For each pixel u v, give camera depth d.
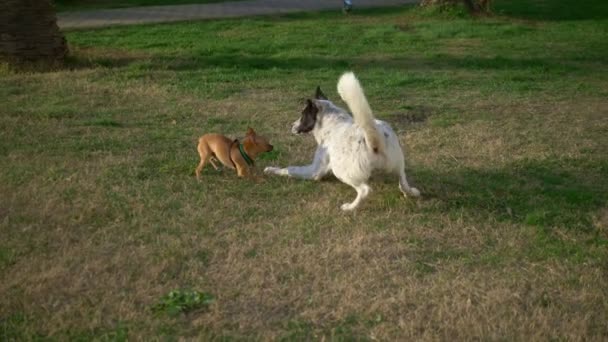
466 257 5.59
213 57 14.12
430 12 20.67
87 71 12.44
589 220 6.34
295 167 7.30
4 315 4.66
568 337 4.43
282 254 5.55
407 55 14.66
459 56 14.59
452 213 6.46
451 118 9.77
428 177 7.41
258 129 9.11
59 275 5.16
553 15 21.73
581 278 5.21
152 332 4.47
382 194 6.93
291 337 4.45
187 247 5.68
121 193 6.83
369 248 5.67
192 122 9.39
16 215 6.27
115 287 5.04
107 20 20.27
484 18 20.47
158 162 7.76
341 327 4.56
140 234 5.90
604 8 23.25
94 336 4.43
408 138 8.77
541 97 11.07
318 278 5.17
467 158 8.05
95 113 9.80
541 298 4.95
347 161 6.44
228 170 7.55
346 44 15.93
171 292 4.81
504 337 4.43
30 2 12.75
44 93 10.88
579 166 7.85
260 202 6.69
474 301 4.89
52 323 4.54
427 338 4.40
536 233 6.04
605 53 15.12
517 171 7.66
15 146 8.23
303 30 18.03
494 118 9.80
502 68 13.45
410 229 6.10
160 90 11.10
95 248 5.65
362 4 24.58
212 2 25.00
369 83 11.87
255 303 4.86
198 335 4.45
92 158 7.89
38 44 12.92
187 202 6.64
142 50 15.07
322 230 6.06
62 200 6.62
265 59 13.93
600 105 10.59
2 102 10.28
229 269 5.32
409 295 4.95
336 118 6.98
